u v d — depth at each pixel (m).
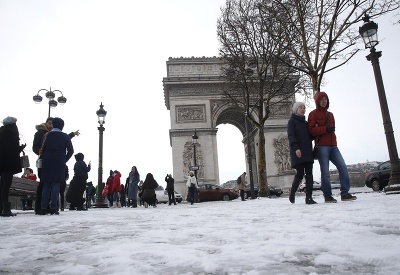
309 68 18.92
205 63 56.59
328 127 9.55
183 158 51.88
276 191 43.44
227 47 29.19
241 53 29.09
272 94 30.12
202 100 54.44
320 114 9.73
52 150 10.55
